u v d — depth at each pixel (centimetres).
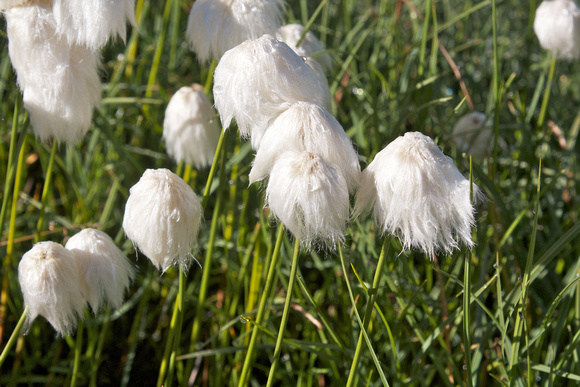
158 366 60
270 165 39
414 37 80
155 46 76
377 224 40
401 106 61
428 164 39
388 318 53
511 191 59
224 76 40
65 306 43
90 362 56
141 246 42
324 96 43
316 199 38
